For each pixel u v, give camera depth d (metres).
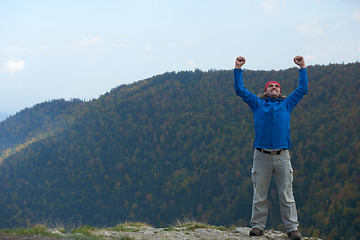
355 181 142.50
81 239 4.16
